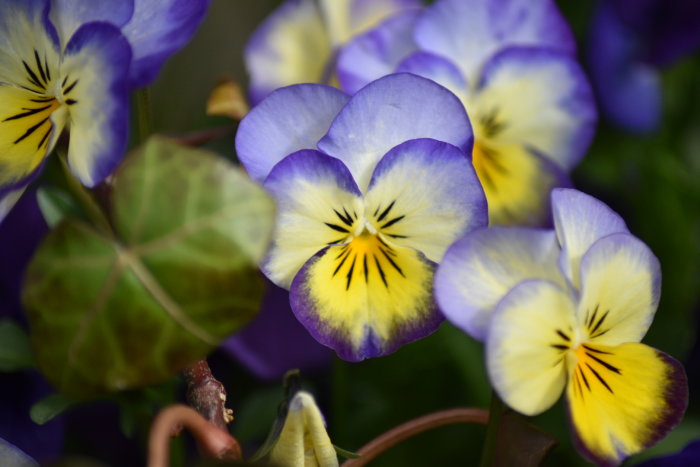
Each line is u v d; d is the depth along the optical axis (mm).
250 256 252
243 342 337
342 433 335
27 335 292
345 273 277
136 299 253
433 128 278
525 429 277
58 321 254
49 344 255
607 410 268
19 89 281
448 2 319
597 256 268
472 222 275
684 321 385
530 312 263
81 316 253
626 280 273
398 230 278
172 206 252
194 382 269
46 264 253
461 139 279
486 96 317
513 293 261
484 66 316
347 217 277
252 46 366
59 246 253
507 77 317
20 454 281
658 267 276
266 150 278
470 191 274
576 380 267
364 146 277
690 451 294
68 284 253
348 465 279
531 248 268
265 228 252
